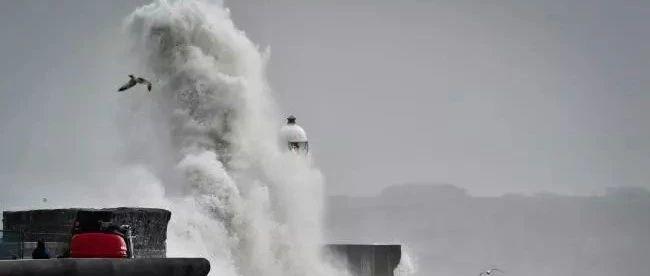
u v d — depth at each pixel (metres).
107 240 61.84
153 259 61.88
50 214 81.50
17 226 83.75
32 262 55.47
